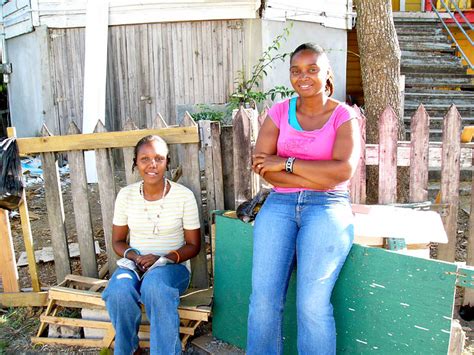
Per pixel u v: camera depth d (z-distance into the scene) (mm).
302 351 2473
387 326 2465
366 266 2512
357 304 2562
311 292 2414
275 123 2711
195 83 8273
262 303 2510
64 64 8359
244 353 3074
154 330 2775
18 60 9188
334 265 2447
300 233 2512
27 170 7844
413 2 11992
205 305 3117
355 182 3525
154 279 2793
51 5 8164
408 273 2371
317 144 2559
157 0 7957
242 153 3432
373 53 4695
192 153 3457
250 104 7414
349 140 2484
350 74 11219
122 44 8234
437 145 3420
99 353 3150
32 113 9062
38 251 4812
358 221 2941
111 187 3574
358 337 2578
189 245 3148
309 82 2508
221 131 3520
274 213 2588
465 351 3006
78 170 3553
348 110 2525
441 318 2285
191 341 3230
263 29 8031
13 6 8844
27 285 4145
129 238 3488
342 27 9156
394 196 3498
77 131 3531
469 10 10680
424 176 3457
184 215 3143
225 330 3186
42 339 3264
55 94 8430
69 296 3195
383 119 3410
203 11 7953
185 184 3504
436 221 2957
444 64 9211
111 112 8414
